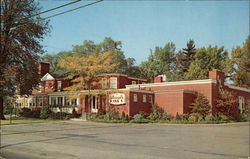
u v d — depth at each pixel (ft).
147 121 97.45
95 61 115.03
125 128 78.89
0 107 113.09
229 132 68.18
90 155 36.50
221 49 184.03
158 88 121.19
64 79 143.64
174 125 90.22
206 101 103.35
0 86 105.19
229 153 38.55
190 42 213.46
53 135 59.88
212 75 111.04
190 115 100.78
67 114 118.21
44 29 115.85
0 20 103.30
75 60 115.96
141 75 220.64
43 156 35.73
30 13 109.60
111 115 101.50
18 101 156.04
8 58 111.65
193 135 61.11
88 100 118.52
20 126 83.76
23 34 110.93
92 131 69.31
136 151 39.78
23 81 110.93
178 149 41.78
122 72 211.00
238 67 153.48
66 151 39.55
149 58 234.17
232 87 121.70
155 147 43.62
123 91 106.32
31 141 50.01
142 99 109.70
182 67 207.00
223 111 109.40
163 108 110.42
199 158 34.83
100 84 122.11
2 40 103.86
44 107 129.08
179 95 105.50
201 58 185.06
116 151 39.70
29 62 113.19
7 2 105.60
